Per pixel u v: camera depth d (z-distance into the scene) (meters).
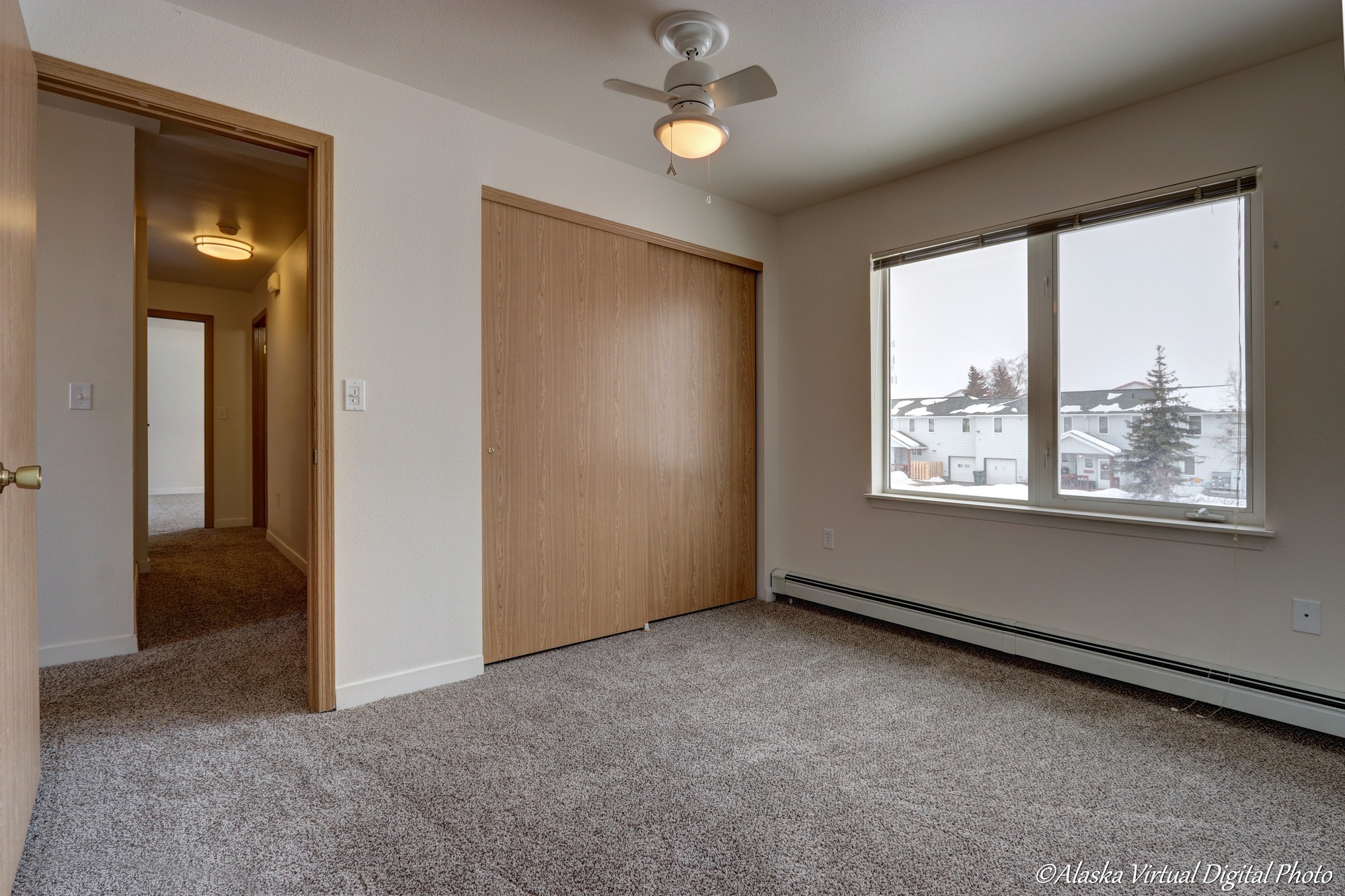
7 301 1.36
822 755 2.03
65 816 1.66
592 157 3.05
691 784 1.86
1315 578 2.15
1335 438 2.11
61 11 1.82
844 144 2.92
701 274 3.60
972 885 1.45
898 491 3.44
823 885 1.44
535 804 1.75
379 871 1.47
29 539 1.62
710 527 3.69
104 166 2.85
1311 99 2.15
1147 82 2.39
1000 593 2.96
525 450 2.89
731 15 2.02
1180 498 2.47
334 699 2.33
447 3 1.97
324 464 2.28
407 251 2.46
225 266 5.30
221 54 2.07
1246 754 2.04
